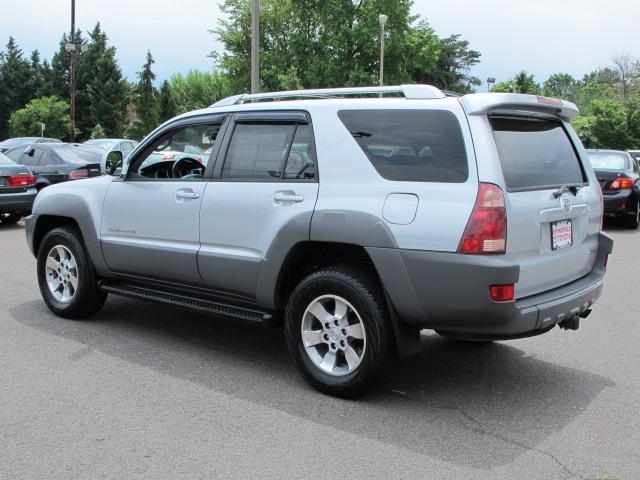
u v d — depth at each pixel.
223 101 5.13
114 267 5.57
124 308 6.48
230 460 3.37
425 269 3.77
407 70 41.72
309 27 40.12
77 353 5.07
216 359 4.98
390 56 38.47
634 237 12.49
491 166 3.71
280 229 4.35
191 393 4.28
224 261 4.69
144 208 5.27
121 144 20.22
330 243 4.19
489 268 3.61
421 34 39.62
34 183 12.52
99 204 5.64
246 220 4.58
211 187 4.84
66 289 6.02
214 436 3.64
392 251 3.86
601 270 4.71
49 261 6.09
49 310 6.33
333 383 4.18
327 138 4.31
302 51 38.62
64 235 5.89
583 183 4.64
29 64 75.38
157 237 5.19
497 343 5.48
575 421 3.91
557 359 5.09
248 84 42.78
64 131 62.69
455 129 3.85
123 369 4.72
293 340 4.37
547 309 3.89
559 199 4.18
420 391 4.38
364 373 4.04
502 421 3.90
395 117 4.09
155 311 6.39
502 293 3.66
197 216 4.88
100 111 70.75
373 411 4.02
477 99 3.83
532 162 4.15
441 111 3.93
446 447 3.54
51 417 3.86
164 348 5.23
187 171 5.69
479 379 4.62
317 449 3.50
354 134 4.21
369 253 3.93
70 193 5.88
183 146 5.30
